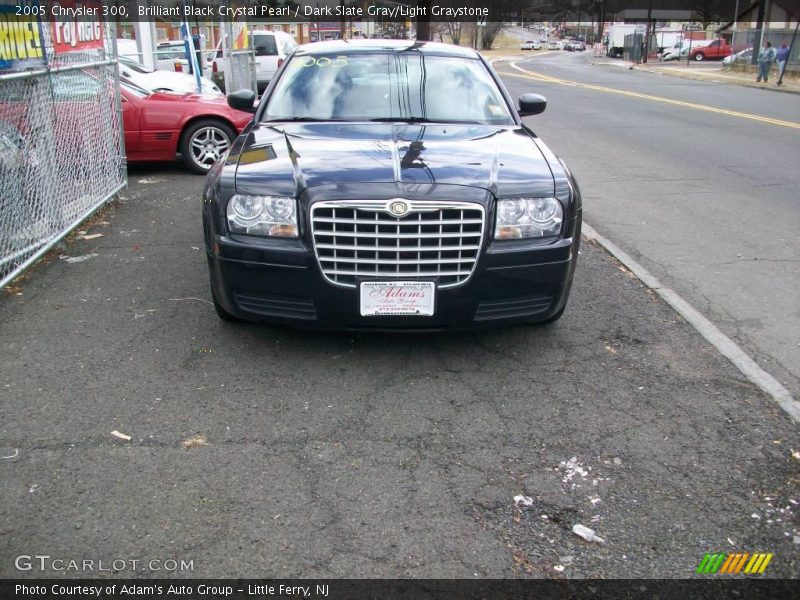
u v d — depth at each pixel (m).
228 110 9.25
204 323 4.56
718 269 5.94
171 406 3.60
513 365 4.13
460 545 2.71
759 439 3.46
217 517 2.82
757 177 9.71
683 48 55.66
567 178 4.10
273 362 4.07
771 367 4.23
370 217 3.67
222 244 3.83
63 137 6.19
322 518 2.84
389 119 4.98
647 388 3.91
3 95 5.19
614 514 2.91
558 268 3.94
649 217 7.58
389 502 2.94
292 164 3.98
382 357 4.17
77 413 3.51
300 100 5.13
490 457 3.27
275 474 3.10
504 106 5.27
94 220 6.93
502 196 3.80
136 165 10.05
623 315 4.89
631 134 13.61
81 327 4.48
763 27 40.47
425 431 3.46
